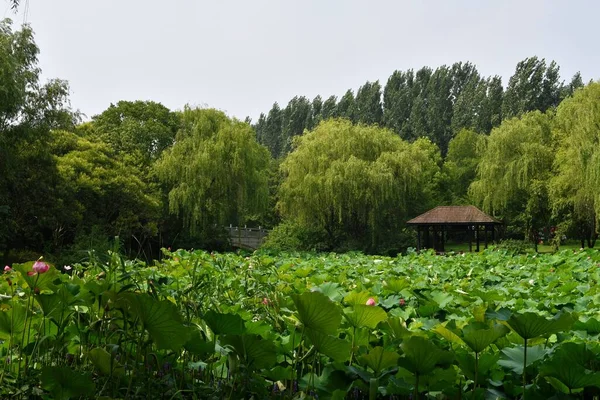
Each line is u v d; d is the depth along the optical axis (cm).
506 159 2791
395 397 238
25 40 1772
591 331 305
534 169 2683
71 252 1819
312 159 2727
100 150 2550
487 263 1007
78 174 2259
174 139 3056
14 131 1745
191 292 315
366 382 233
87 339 261
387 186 2548
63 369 218
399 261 1115
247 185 2689
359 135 2769
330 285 392
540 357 234
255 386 234
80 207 2100
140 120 3216
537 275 720
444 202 4378
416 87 7456
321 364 265
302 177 2722
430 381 226
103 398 215
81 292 266
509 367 231
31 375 241
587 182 1988
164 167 2623
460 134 4978
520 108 5766
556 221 2716
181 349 246
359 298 329
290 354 259
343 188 2556
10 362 262
